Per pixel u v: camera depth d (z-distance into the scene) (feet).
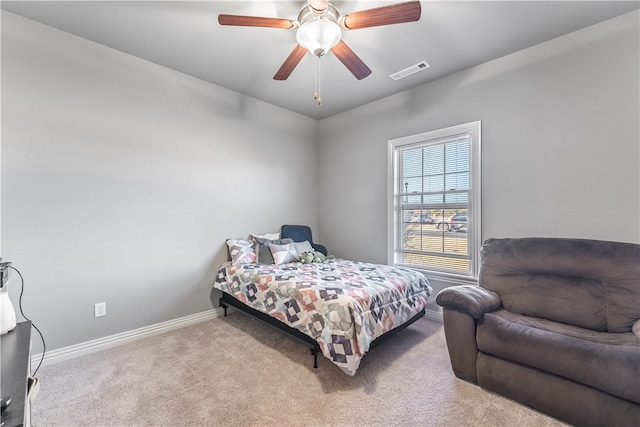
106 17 6.82
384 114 11.51
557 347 4.93
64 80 7.34
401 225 11.21
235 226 11.05
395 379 6.37
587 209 7.28
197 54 8.43
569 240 6.78
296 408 5.45
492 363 5.79
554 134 7.72
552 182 7.76
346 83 10.25
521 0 6.24
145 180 8.74
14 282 6.66
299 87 10.62
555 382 5.01
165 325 9.12
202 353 7.61
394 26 7.07
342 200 13.15
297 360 7.23
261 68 9.23
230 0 6.27
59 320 7.23
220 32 7.40
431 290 9.28
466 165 9.46
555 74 7.68
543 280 6.71
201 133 10.05
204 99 10.12
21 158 6.77
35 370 6.60
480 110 8.98
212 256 10.36
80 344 7.52
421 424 5.03
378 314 6.89
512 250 7.32
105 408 5.43
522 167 8.23
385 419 5.16
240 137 11.19
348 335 6.12
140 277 8.62
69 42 7.42
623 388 4.33
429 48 8.07
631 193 6.73
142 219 8.68
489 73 8.79
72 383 6.24
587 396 4.68
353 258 12.71
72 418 5.17
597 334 5.55
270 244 10.78
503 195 8.58
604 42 6.99
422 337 8.53
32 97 6.91
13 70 6.68
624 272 5.90
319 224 14.20
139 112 8.62
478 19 6.85
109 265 8.04
